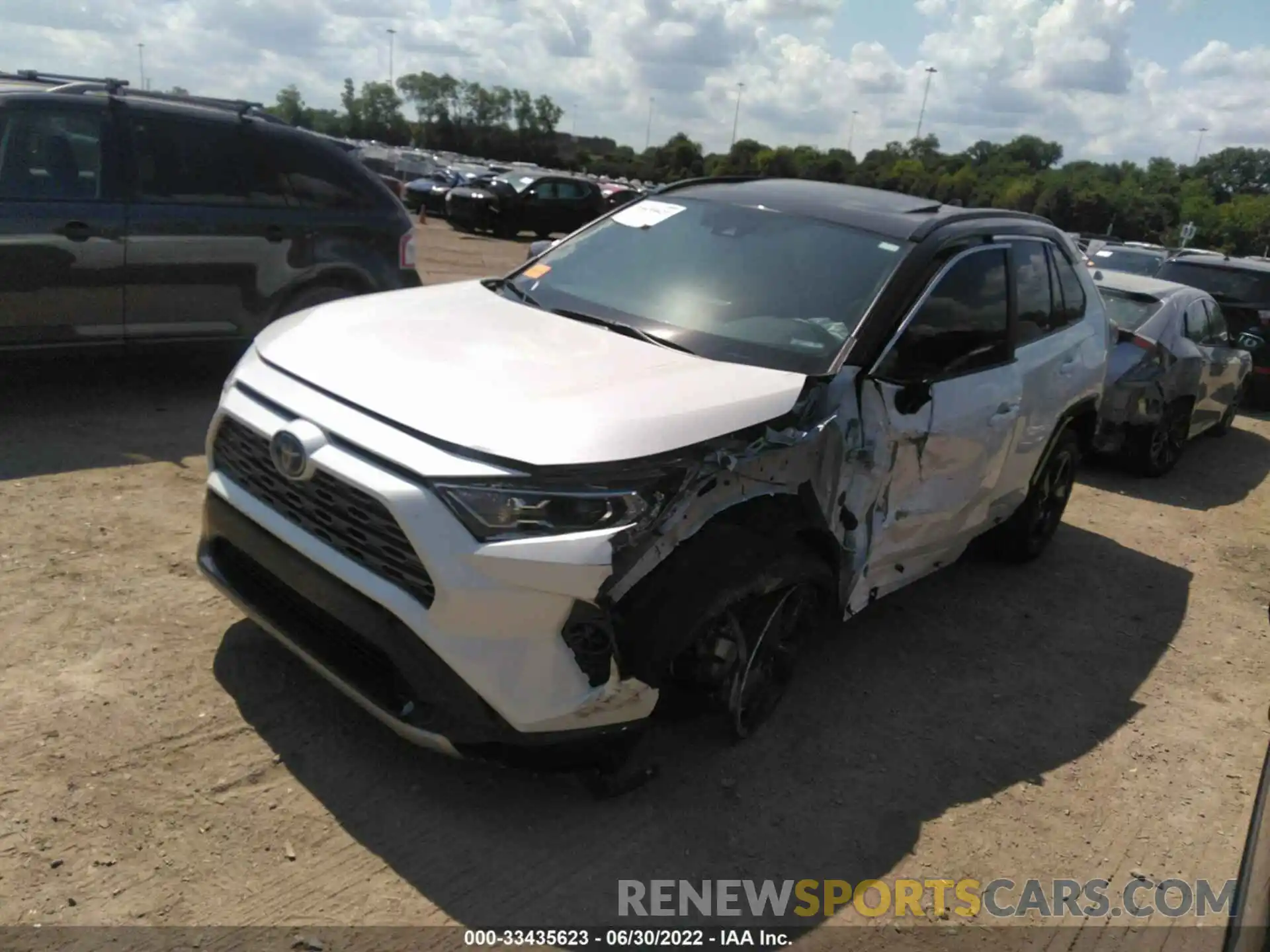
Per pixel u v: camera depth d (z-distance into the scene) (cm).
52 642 369
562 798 327
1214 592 607
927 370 394
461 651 281
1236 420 1191
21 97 571
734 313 395
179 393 700
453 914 277
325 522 305
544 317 396
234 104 662
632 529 289
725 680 335
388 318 378
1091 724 428
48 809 289
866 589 404
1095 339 567
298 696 356
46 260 577
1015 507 529
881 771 369
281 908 270
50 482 513
